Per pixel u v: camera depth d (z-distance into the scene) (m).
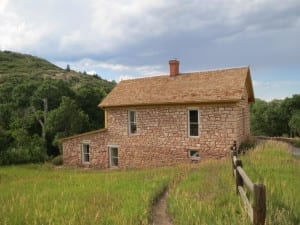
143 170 19.19
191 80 24.80
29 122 42.28
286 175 10.02
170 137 23.55
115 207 8.58
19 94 47.19
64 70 119.50
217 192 8.61
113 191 11.05
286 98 54.56
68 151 28.47
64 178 16.88
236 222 5.98
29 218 7.87
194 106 22.48
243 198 6.84
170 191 10.06
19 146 33.75
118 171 21.59
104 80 108.44
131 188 11.30
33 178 18.42
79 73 121.19
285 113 53.38
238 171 7.88
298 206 6.57
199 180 11.20
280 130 53.88
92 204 9.07
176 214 7.46
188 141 22.78
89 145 27.34
